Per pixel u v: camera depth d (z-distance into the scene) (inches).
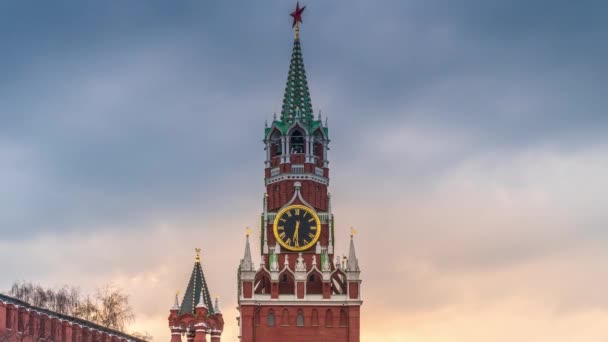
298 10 7485.2
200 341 6122.1
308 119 7096.5
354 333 6540.4
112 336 5841.5
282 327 6550.2
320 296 6589.6
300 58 7322.8
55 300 6471.5
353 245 6683.1
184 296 6269.7
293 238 6766.7
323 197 6953.7
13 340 4763.8
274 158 7022.6
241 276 6609.3
